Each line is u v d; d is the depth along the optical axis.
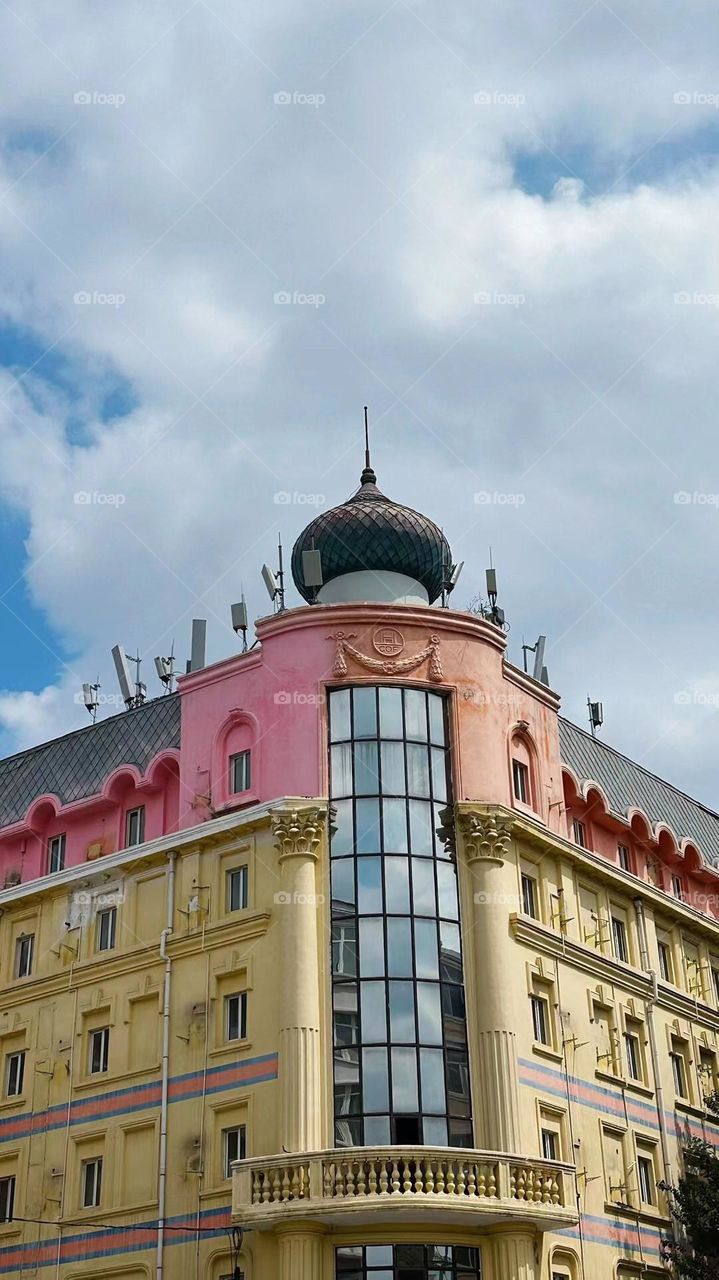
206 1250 47.41
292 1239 44.53
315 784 51.06
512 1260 45.53
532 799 55.09
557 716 58.00
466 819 51.41
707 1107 58.25
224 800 52.94
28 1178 52.94
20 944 57.47
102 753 58.62
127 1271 49.03
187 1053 50.69
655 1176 55.47
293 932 49.09
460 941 50.25
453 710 52.84
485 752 52.97
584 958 55.12
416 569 56.69
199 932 51.84
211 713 54.59
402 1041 48.03
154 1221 48.97
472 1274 45.59
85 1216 50.78
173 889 53.25
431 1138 47.09
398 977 48.81
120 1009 53.06
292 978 48.47
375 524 56.25
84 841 57.22
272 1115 47.59
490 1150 47.03
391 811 50.94
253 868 51.44
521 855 53.88
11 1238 52.44
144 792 56.06
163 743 56.41
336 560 56.31
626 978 57.44
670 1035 59.22
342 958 49.12
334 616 52.94
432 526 57.25
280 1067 47.69
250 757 53.09
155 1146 50.19
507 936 51.09
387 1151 44.56
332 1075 47.59
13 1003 56.09
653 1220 54.31
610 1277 51.25
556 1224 46.62
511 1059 48.91
